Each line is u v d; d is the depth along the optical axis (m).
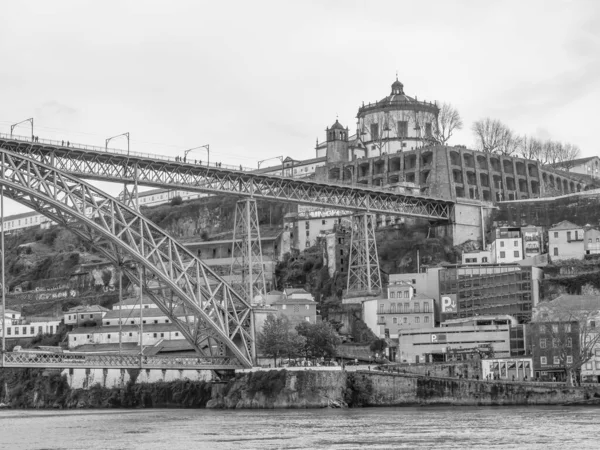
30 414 192.62
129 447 121.19
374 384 190.50
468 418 152.88
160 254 190.00
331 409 185.25
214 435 133.75
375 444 119.69
